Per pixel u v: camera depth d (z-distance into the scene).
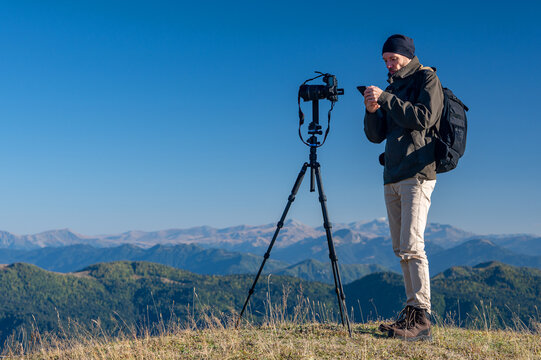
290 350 4.37
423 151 4.79
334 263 5.11
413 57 5.12
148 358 4.36
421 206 4.85
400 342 4.72
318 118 5.30
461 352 4.63
